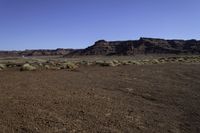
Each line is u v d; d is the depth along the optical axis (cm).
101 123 1091
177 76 2830
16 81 2030
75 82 2106
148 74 2903
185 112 1377
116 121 1130
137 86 2033
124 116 1209
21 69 3083
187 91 1942
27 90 1650
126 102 1481
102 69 3438
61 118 1111
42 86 1836
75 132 975
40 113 1157
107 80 2306
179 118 1261
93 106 1335
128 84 2109
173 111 1377
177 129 1107
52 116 1127
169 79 2559
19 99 1384
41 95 1515
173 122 1191
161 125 1135
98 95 1609
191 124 1187
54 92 1627
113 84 2083
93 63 4722
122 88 1912
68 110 1236
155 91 1864
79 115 1172
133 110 1325
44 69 3294
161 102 1559
